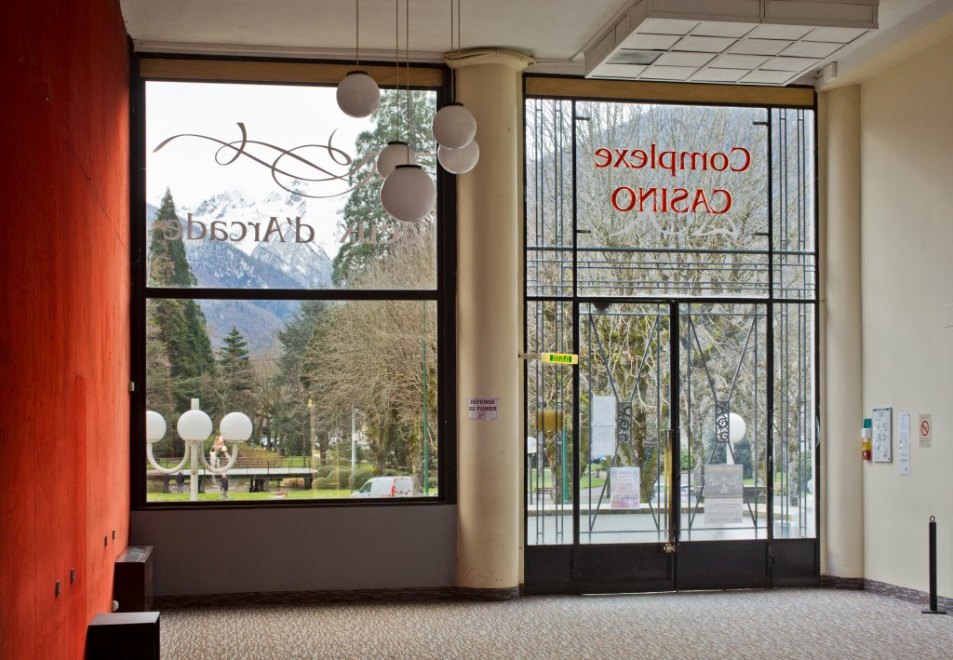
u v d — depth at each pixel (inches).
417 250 386.0
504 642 307.7
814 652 294.7
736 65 361.7
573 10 341.4
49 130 197.8
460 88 382.9
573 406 394.3
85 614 244.8
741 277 406.9
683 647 300.8
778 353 408.8
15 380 166.2
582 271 397.1
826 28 324.5
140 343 371.2
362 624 334.6
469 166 284.8
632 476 396.5
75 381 230.8
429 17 347.9
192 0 334.0
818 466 408.2
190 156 378.6
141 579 311.4
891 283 385.4
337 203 385.1
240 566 370.3
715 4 317.1
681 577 396.8
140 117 375.2
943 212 357.4
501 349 375.6
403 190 254.2
